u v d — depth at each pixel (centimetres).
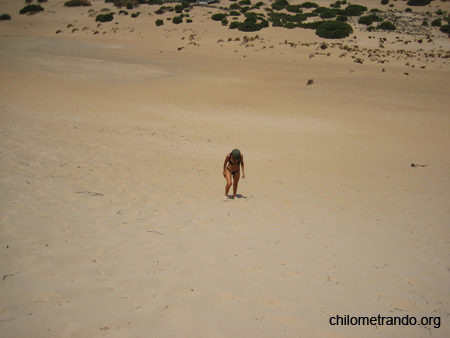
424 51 5153
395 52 5106
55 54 4272
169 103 2475
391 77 3434
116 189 835
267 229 660
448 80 3312
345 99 2703
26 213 589
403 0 9088
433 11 7844
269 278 435
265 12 8156
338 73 3684
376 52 5034
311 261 504
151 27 6850
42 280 382
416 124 2161
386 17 7169
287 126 2072
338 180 1170
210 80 3256
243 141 1709
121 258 462
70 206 665
